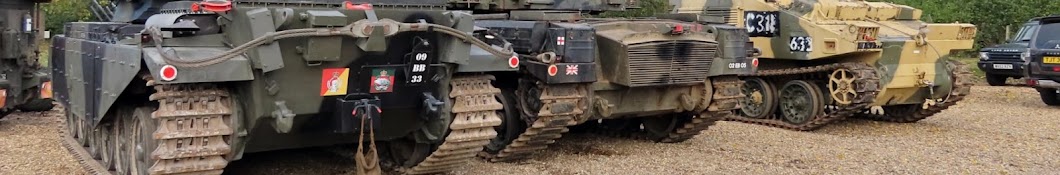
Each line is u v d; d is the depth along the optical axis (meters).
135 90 6.85
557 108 8.64
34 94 11.90
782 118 12.94
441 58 6.65
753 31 13.04
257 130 6.50
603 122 11.48
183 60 5.67
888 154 9.94
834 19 12.55
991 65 19.64
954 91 12.62
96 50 7.09
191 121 6.03
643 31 9.29
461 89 7.06
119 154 7.80
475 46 7.25
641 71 9.02
